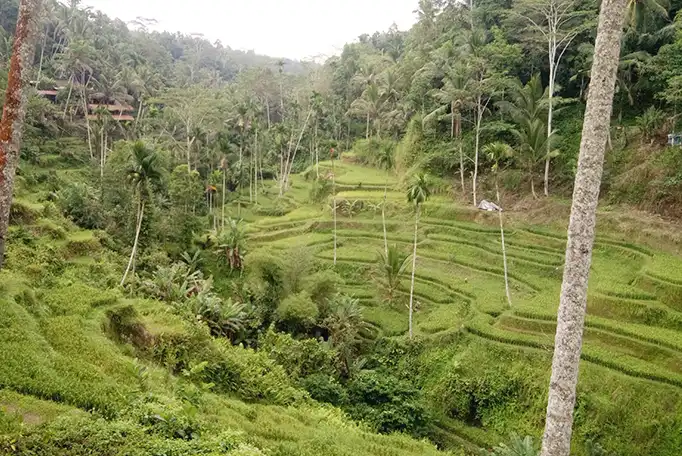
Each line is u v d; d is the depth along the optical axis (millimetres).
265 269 32625
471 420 24156
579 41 44125
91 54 69688
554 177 41562
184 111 60375
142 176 29312
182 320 22500
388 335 29719
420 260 37031
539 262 33906
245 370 21484
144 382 15023
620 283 29109
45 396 12672
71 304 20312
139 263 33875
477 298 30703
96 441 10195
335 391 24141
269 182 68625
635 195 36062
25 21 12000
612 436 20812
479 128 43375
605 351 24016
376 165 59594
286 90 87438
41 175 48312
